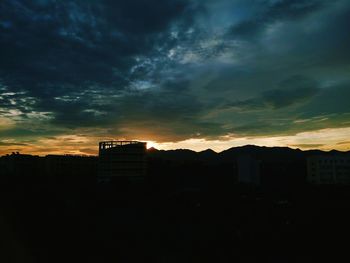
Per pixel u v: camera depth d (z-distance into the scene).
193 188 103.25
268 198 84.81
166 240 47.06
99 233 50.12
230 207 72.25
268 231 51.34
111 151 120.75
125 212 66.31
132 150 121.94
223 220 59.78
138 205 75.19
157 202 79.81
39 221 52.81
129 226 54.81
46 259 39.28
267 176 132.38
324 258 39.78
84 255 41.00
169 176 125.38
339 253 41.03
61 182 107.81
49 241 44.94
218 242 46.50
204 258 40.53
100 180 120.19
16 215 54.12
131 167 120.94
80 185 101.38
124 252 42.19
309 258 39.97
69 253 41.47
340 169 124.50
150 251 42.72
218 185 114.75
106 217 61.09
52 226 51.38
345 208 62.94
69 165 152.00
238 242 46.28
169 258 40.19
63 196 76.75
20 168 150.12
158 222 58.25
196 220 59.56
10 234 45.53
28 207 59.66
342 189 95.75
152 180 119.69
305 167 136.25
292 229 51.91
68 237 47.16
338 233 48.09
